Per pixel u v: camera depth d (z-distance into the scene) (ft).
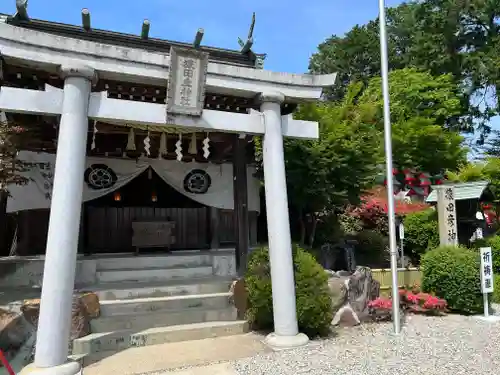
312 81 24.23
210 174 34.68
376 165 37.68
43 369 16.19
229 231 38.06
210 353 19.52
